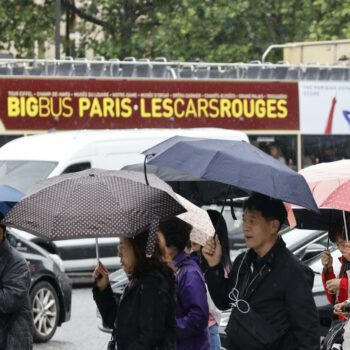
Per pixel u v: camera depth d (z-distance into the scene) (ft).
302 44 135.85
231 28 197.67
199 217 34.78
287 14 206.18
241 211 74.69
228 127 117.80
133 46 198.70
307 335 27.68
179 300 29.58
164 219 26.50
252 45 204.85
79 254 83.66
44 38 203.72
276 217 28.58
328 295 38.34
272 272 28.22
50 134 92.07
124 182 26.86
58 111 107.76
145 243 26.23
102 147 88.84
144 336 25.76
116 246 85.46
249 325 28.07
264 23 204.85
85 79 108.88
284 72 123.85
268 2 203.21
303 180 29.37
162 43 194.18
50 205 26.35
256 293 28.35
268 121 120.37
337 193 35.60
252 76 121.90
